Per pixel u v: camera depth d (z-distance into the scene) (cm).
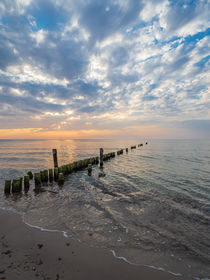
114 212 604
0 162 2109
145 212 607
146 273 318
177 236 452
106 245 404
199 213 603
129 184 1008
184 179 1138
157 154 2939
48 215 570
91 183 1034
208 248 401
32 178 1146
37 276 300
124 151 3591
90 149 4612
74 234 449
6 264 329
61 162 2120
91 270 321
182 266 339
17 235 438
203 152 3306
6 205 669
